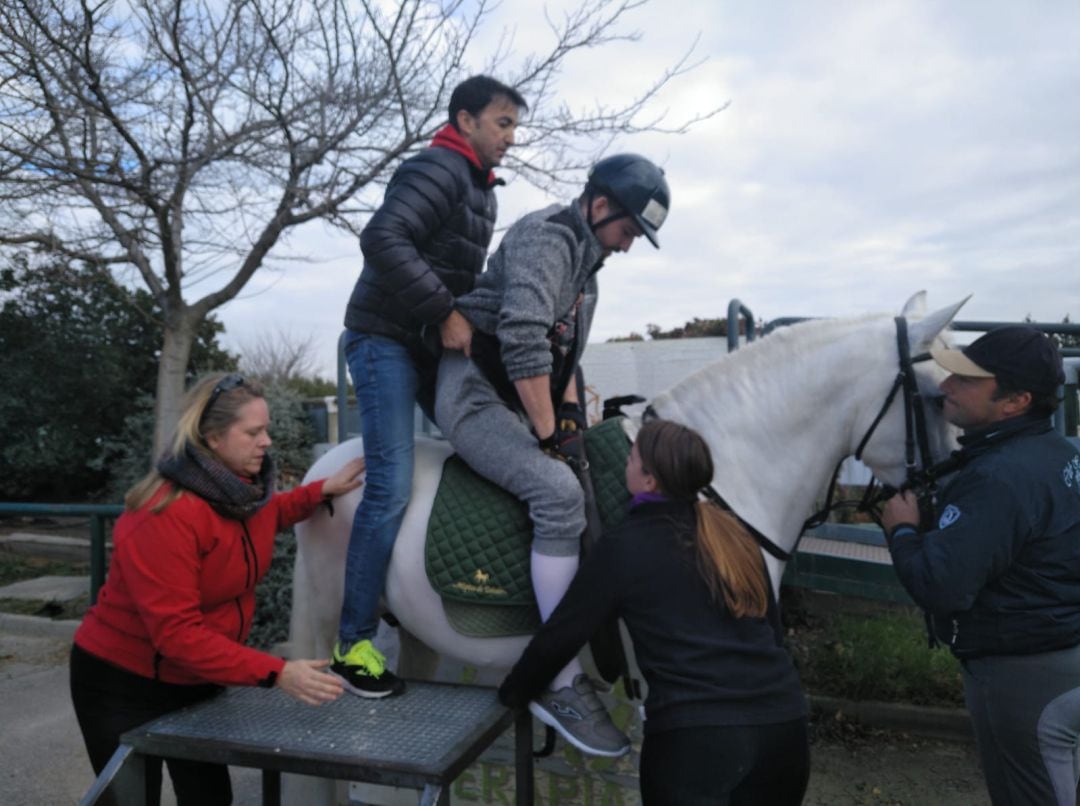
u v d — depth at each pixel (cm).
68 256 648
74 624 546
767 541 211
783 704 168
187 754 171
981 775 334
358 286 220
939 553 179
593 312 219
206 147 555
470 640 212
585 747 185
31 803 320
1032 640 181
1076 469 185
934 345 205
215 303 685
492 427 204
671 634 167
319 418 824
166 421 676
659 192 195
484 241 226
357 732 177
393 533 212
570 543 195
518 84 577
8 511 476
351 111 578
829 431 210
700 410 218
